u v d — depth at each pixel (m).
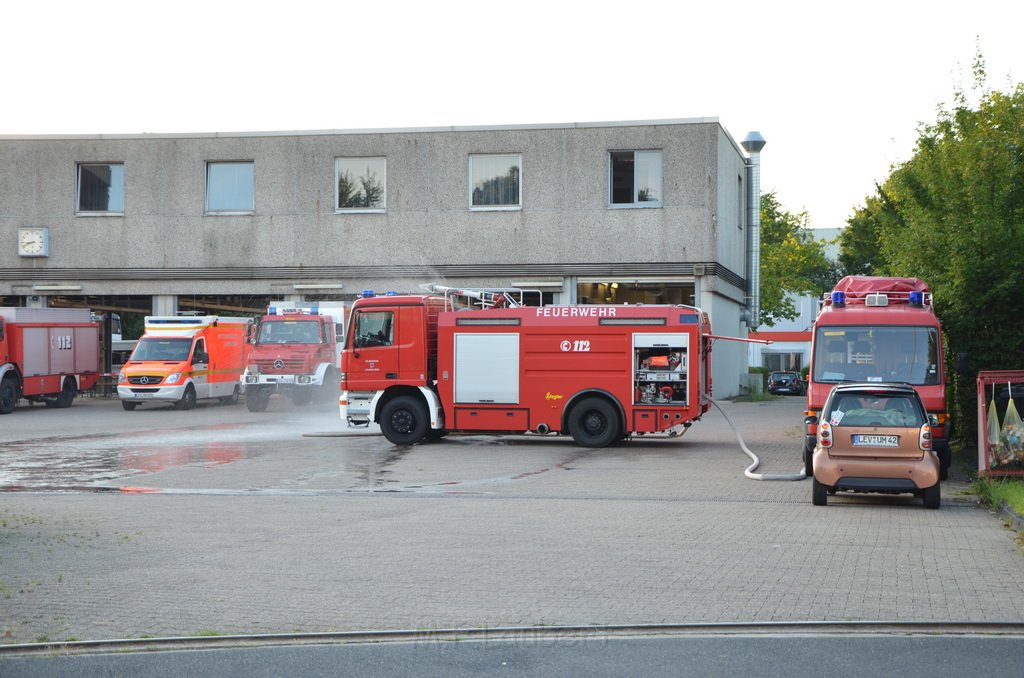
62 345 36.97
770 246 71.25
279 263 37.59
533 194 35.97
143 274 38.28
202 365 36.38
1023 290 20.23
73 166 38.41
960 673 6.69
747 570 9.89
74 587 9.18
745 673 6.69
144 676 6.72
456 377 22.88
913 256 21.91
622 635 7.63
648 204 35.47
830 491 14.33
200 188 37.94
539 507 14.20
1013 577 9.59
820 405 17.89
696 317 22.09
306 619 8.10
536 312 22.64
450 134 36.41
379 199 37.06
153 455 21.12
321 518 13.16
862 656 7.07
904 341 18.02
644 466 19.27
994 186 20.98
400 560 10.38
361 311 23.38
